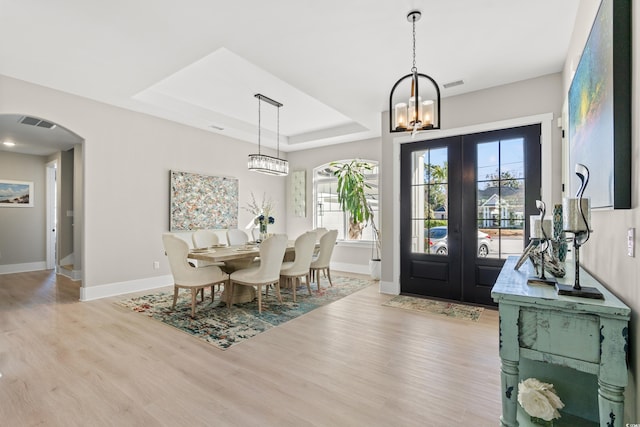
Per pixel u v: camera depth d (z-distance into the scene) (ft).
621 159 3.93
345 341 9.29
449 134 13.32
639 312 3.68
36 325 10.52
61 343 9.07
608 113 4.26
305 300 13.71
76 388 6.76
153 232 16.02
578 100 6.28
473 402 6.28
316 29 8.63
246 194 21.17
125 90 12.74
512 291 4.63
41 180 21.97
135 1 7.48
